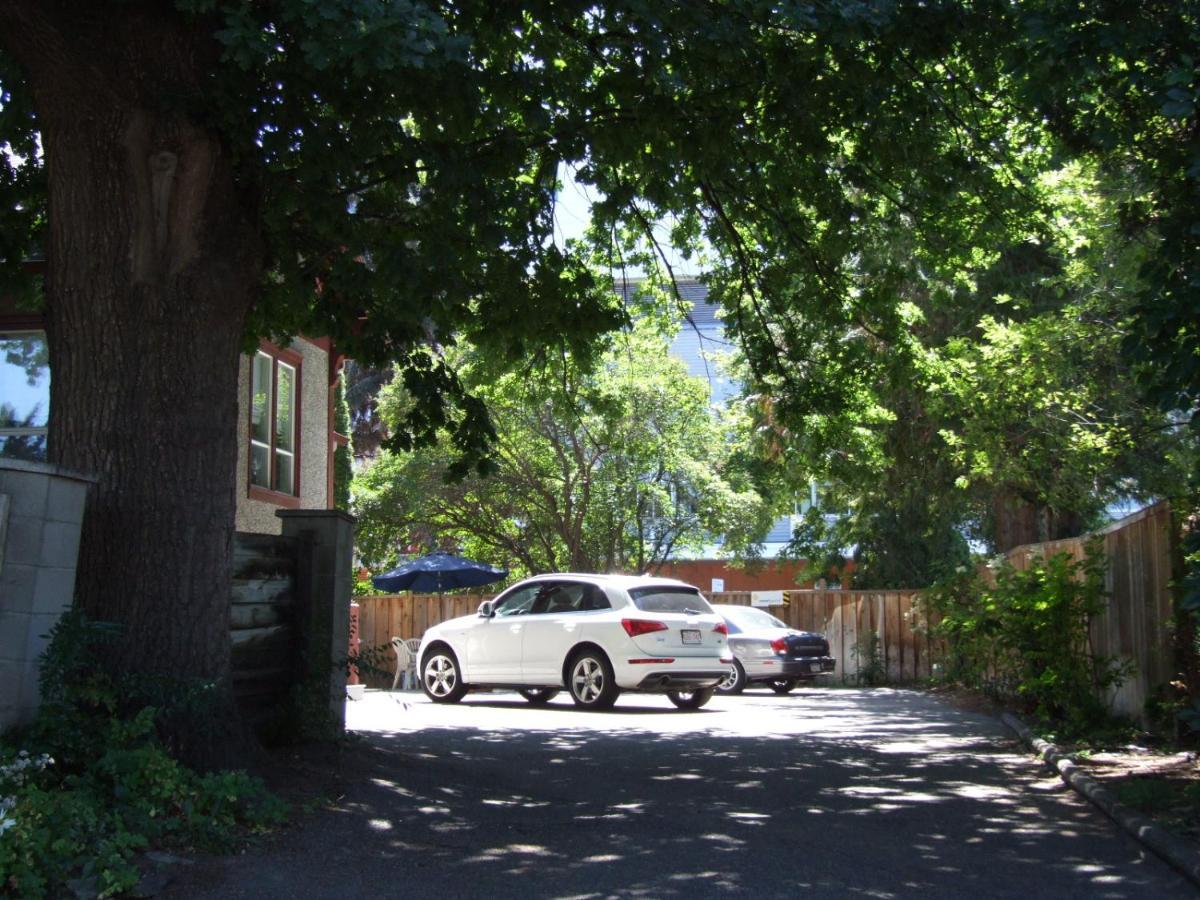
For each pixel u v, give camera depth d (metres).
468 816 8.45
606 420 18.97
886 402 23.78
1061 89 9.59
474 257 11.32
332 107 9.98
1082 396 15.17
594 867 7.09
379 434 36.94
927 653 24.28
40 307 13.13
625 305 15.28
